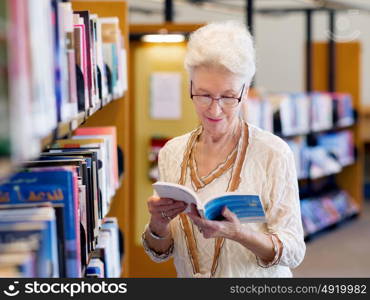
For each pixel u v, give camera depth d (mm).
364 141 18031
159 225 3926
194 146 4141
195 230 4000
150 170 8992
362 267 11211
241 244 3818
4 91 1871
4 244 2451
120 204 6324
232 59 3604
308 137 13773
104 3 6379
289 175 3986
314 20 19391
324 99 13969
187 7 19750
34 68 2133
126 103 6324
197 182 4020
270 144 4012
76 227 3027
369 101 19234
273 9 13438
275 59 19969
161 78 8930
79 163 3625
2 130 1859
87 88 3822
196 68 3709
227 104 3732
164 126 9000
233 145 4039
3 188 2924
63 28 2814
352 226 14695
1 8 1887
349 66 15445
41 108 2215
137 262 8984
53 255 2680
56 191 2936
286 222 3934
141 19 19750
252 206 3666
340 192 15375
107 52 5297
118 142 6316
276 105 12094
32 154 2055
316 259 11781
